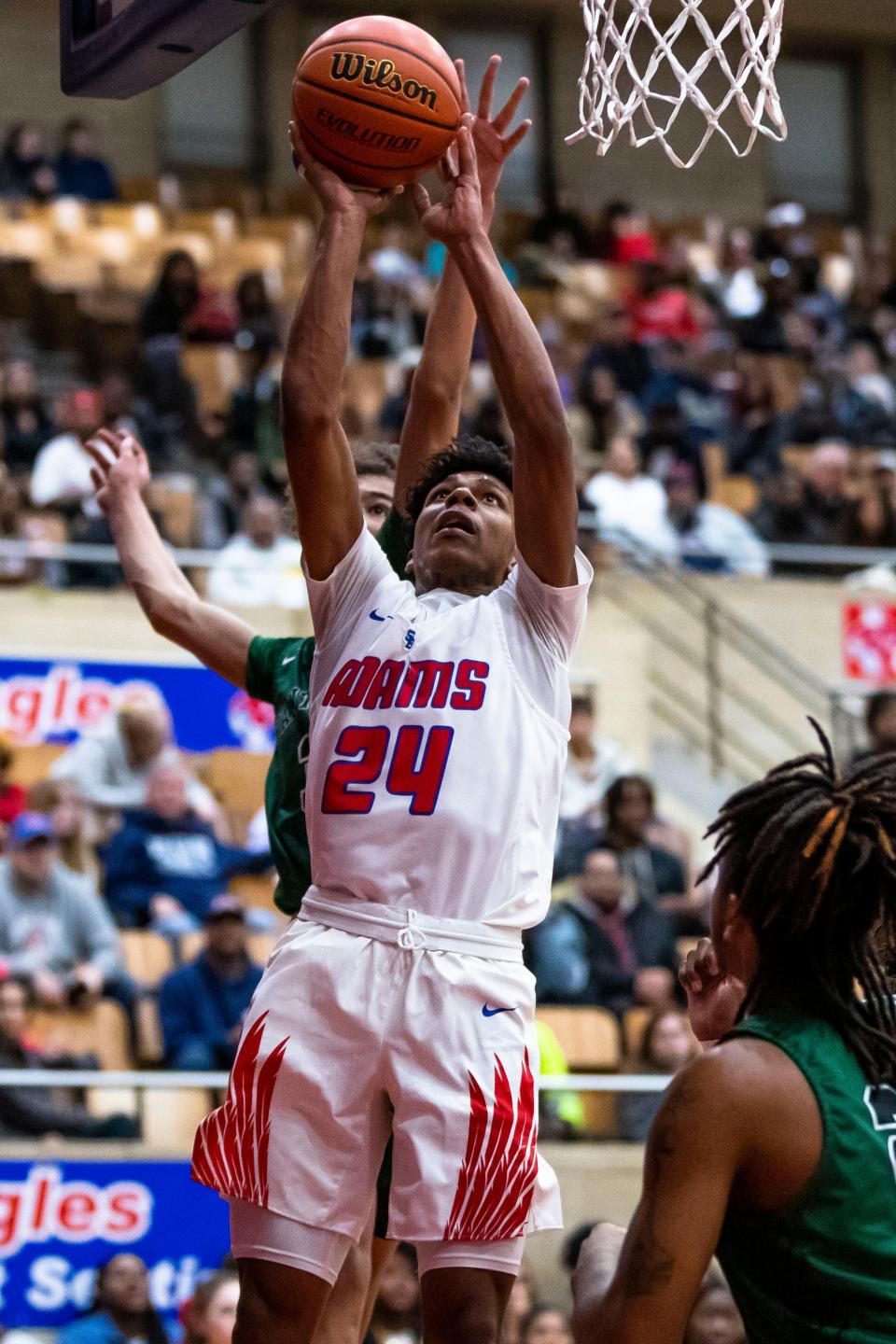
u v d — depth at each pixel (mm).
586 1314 2801
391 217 20000
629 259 20234
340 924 3273
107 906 10617
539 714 3381
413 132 3475
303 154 3525
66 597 12906
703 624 14391
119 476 4469
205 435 15086
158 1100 8594
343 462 3439
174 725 12445
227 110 21641
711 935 3006
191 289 16484
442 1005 3197
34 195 18656
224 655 4176
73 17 4453
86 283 18359
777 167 23078
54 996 9438
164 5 3912
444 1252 3176
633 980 9875
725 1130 2682
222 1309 7234
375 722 3334
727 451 16828
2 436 14656
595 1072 9477
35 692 12250
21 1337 8094
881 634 14867
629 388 17141
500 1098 3188
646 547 14516
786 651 14664
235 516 14008
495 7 22250
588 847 10984
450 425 4078
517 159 22188
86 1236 8289
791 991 2850
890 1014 2844
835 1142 2695
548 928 9875
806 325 18938
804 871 2832
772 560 15039
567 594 3408
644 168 22516
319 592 3479
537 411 3348
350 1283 3674
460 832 3258
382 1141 3262
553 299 19266
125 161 21156
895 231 23422
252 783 12383
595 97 4176
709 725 14242
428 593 3535
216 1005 9258
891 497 15391
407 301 17188
